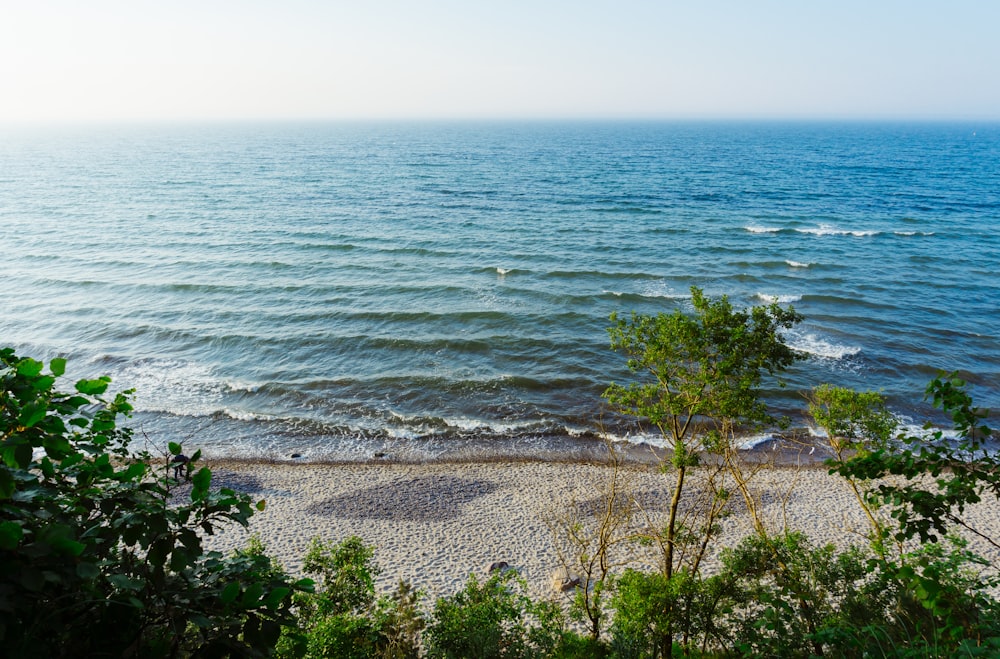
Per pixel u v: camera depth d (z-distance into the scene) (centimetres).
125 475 429
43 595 362
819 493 2214
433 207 8188
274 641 406
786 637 973
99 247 5747
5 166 13738
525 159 16925
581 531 1986
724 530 1989
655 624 1180
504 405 2930
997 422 2691
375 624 1049
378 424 2767
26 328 3728
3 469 346
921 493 577
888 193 9725
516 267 5116
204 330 3722
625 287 4638
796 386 3042
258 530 2002
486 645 1093
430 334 3688
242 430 2702
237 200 8631
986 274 4975
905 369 3247
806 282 4769
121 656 398
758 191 9931
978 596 680
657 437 2652
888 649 704
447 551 1922
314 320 3897
